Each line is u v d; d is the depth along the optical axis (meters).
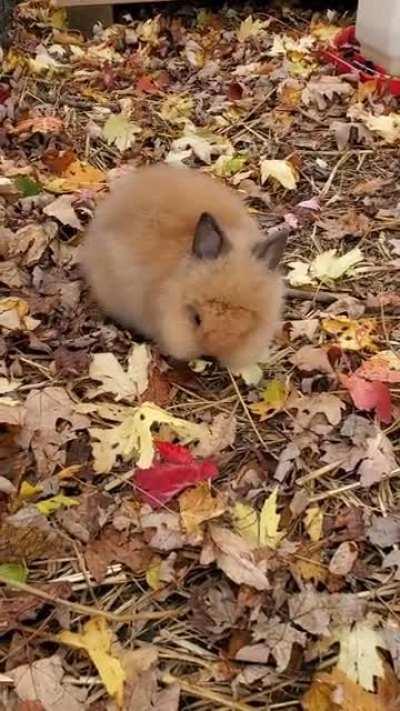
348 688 0.47
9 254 0.76
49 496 0.56
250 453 0.60
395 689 0.48
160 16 1.30
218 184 0.74
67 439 0.59
